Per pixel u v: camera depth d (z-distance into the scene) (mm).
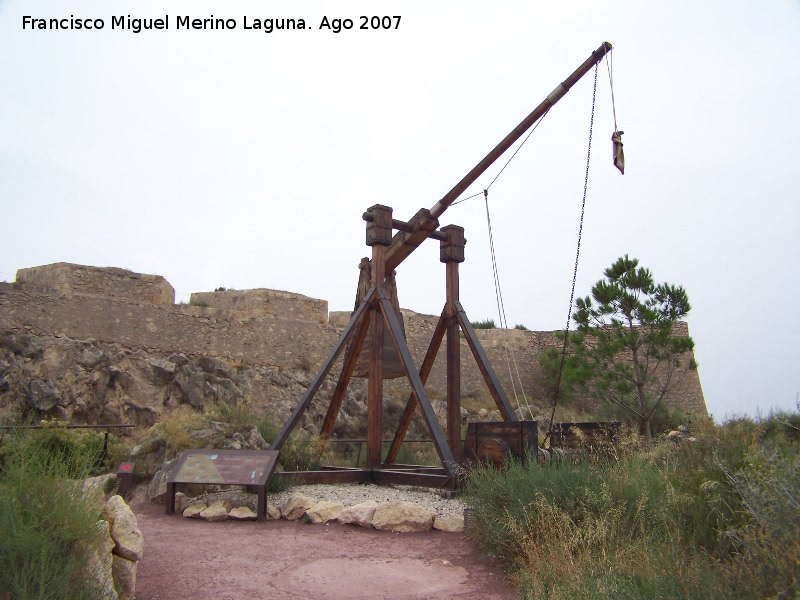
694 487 5547
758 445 5785
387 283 13469
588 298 18031
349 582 5387
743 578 3609
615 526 5348
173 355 21844
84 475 4617
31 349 18734
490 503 6629
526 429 8766
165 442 10914
